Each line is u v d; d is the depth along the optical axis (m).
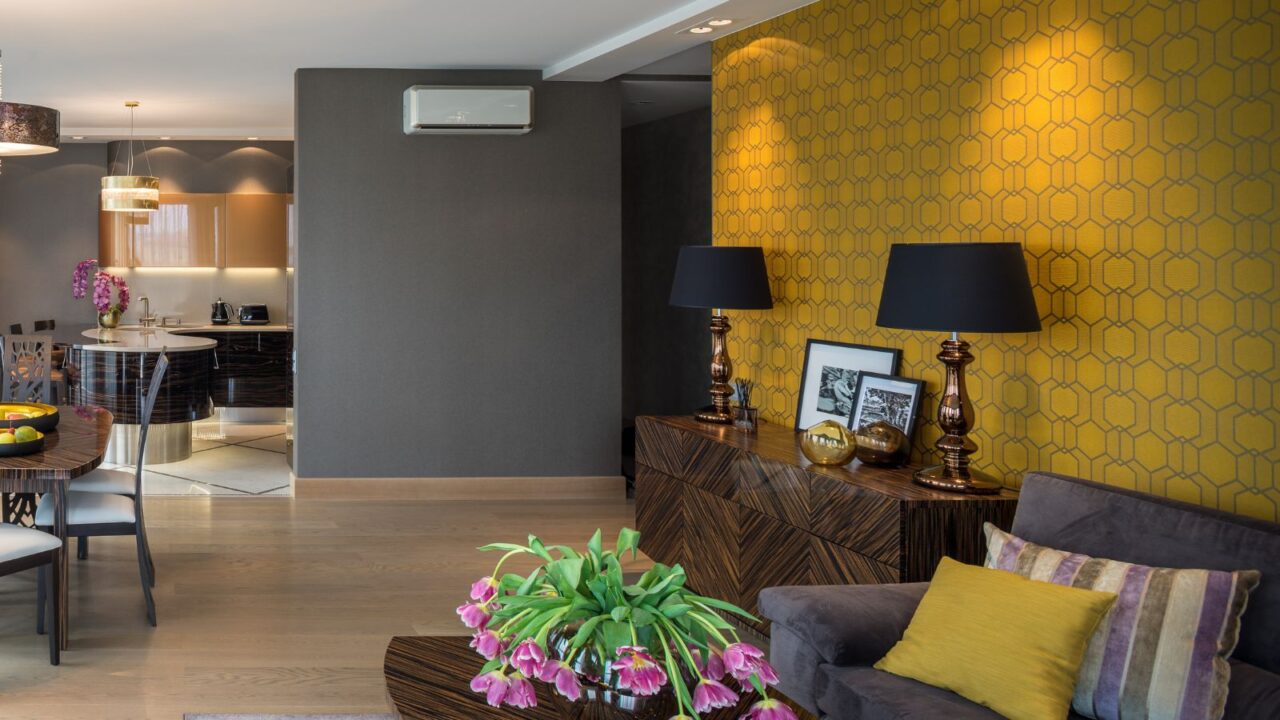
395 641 2.53
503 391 6.39
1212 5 2.66
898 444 3.52
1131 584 2.29
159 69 6.20
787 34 4.52
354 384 6.28
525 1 4.57
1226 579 2.18
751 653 1.67
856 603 2.67
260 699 3.31
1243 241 2.60
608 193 6.38
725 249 4.33
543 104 6.29
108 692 3.34
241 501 6.20
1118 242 2.95
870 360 3.98
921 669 2.41
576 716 1.83
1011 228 3.34
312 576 4.68
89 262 9.05
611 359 6.46
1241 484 2.62
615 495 6.48
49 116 4.40
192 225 9.50
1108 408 3.00
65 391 7.84
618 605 1.81
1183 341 2.76
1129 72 2.89
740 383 4.41
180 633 3.91
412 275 6.28
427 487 6.36
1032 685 2.21
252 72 6.31
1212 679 2.11
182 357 7.42
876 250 3.96
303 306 6.22
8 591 4.38
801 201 4.45
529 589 1.87
